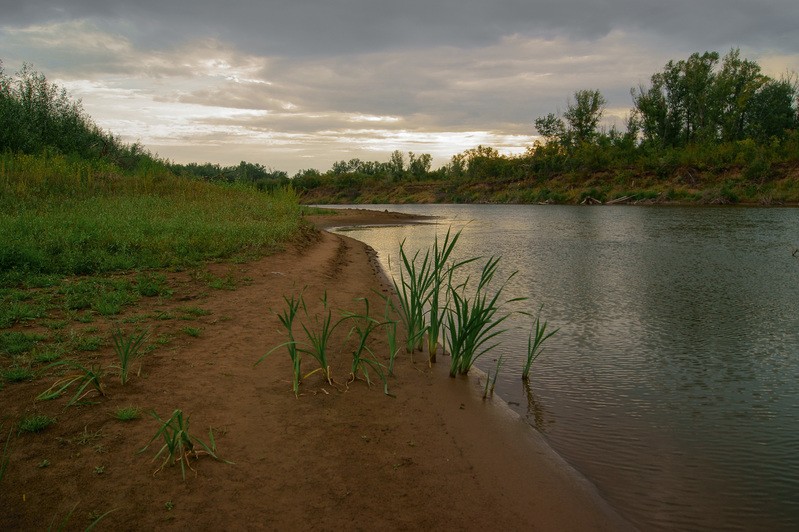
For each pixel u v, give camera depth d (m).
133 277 6.90
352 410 3.78
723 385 4.56
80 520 2.37
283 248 10.87
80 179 14.45
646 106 56.12
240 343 4.91
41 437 3.00
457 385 4.46
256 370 4.31
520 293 8.39
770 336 5.94
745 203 35.56
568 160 54.59
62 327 4.80
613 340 5.85
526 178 57.00
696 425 3.81
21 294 5.50
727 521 2.71
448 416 3.83
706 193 37.47
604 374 4.83
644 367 5.00
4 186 11.70
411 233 21.23
